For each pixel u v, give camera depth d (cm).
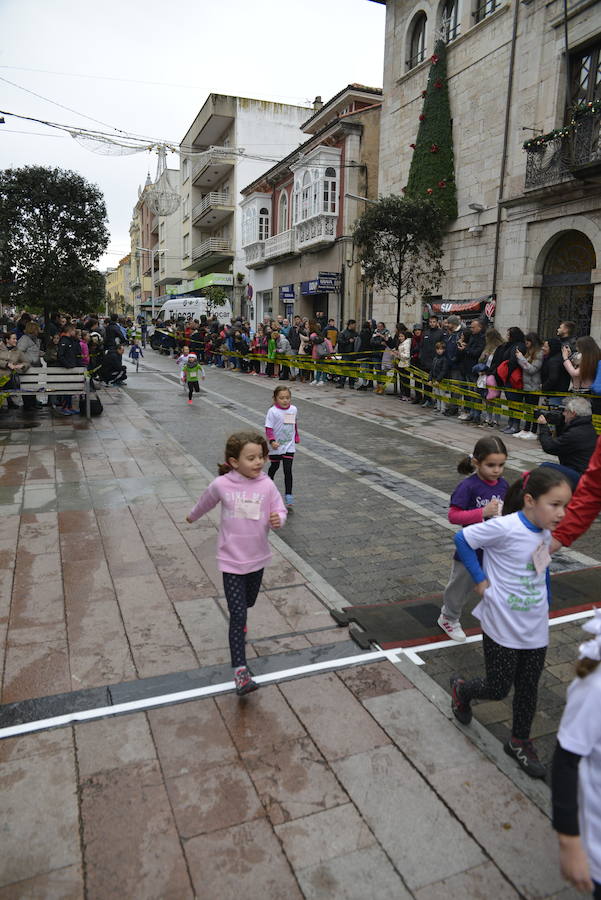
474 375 1175
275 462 659
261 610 432
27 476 748
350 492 722
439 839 247
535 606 271
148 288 6994
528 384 1017
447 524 619
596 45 1309
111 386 1639
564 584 484
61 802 262
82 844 242
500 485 363
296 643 389
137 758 288
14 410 1210
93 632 398
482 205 1584
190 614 422
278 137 3603
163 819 254
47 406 1268
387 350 1472
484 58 1562
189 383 1373
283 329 1942
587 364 786
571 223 1335
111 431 1017
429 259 1658
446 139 1688
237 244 3641
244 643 340
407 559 532
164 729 308
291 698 334
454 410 1238
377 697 336
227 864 234
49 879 227
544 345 1001
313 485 750
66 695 333
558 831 158
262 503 346
